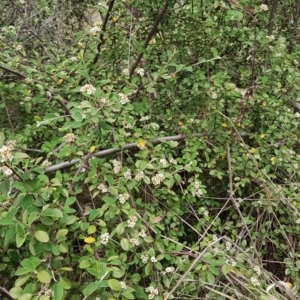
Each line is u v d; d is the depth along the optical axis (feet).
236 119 7.36
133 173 5.95
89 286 3.92
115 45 7.91
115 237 5.06
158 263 4.89
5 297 4.57
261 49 7.91
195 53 7.86
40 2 11.55
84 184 5.47
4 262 4.75
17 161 4.13
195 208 6.88
